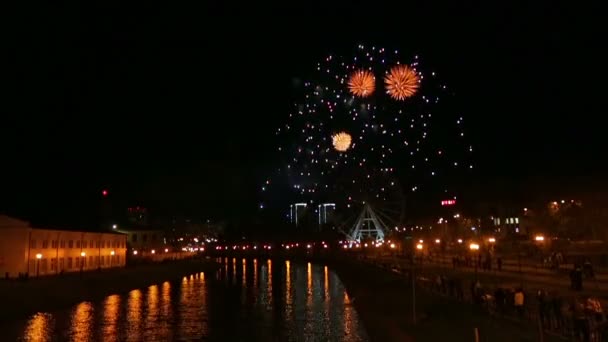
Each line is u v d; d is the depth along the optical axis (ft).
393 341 107.24
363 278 247.50
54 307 176.45
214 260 535.60
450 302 123.85
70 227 249.34
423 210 372.58
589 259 168.25
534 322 88.74
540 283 139.13
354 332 140.05
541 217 222.28
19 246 195.83
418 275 193.26
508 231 280.72
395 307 146.92
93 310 179.52
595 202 203.21
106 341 133.80
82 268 238.68
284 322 160.45
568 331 81.20
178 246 540.93
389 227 368.48
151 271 297.53
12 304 158.92
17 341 130.72
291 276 340.39
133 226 440.04
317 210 640.58
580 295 113.09
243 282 299.79
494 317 96.17
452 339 91.04
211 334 143.13
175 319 166.71
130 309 185.57
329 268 405.18
